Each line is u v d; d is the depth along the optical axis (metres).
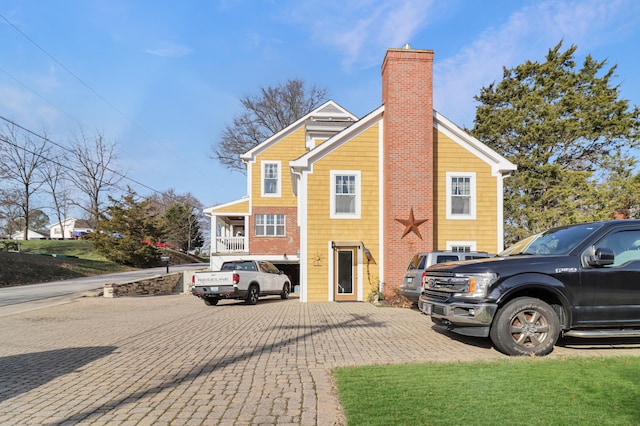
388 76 15.88
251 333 8.69
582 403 4.02
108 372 5.80
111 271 36.91
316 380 5.09
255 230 27.05
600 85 28.00
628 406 3.94
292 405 4.33
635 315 6.25
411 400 4.20
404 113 15.79
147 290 21.83
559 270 6.27
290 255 27.11
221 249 28.19
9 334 9.30
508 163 16.47
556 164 26.17
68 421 4.06
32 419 4.13
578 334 6.17
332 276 16.03
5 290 21.48
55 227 94.50
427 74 16.02
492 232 16.42
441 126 16.58
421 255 12.25
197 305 15.22
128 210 41.22
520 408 3.92
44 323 10.92
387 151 15.69
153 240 42.44
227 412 4.19
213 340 7.98
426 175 15.65
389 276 15.33
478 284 6.32
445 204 16.36
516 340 6.23
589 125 26.84
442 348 6.86
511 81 30.36
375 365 5.61
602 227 6.59
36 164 50.44
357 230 16.23
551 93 29.06
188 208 73.38
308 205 16.20
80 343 8.02
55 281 27.48
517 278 6.22
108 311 13.48
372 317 11.00
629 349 6.56
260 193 27.17
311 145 20.84
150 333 8.99
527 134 27.77
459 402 4.11
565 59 29.03
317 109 27.58
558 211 25.23
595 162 28.03
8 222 63.59
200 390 4.91
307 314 11.80
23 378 5.60
